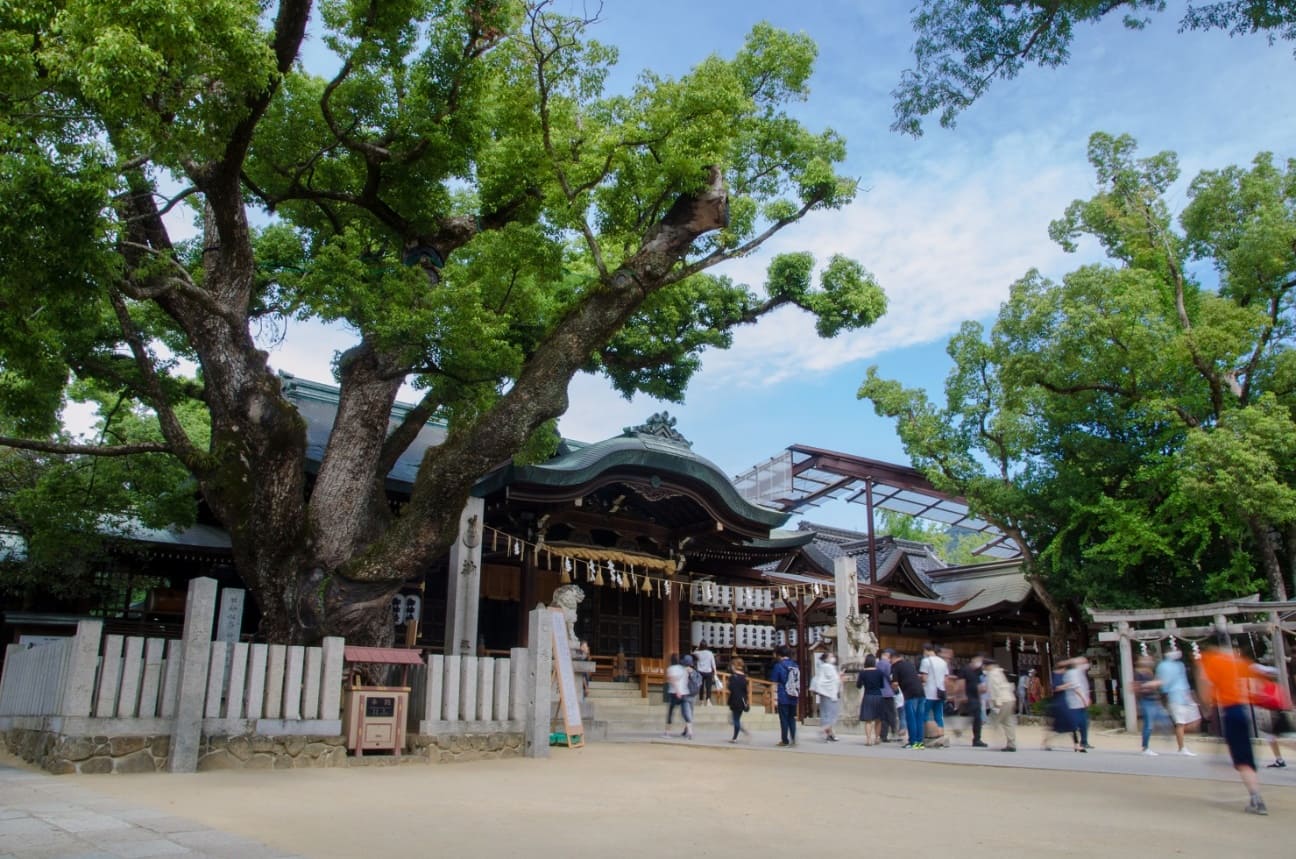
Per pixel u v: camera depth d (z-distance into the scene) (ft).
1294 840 21.33
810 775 34.35
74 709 29.30
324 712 34.30
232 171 36.55
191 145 30.09
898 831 21.74
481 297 45.78
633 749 45.47
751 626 88.53
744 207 47.47
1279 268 76.48
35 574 56.90
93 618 60.64
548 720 39.63
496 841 19.42
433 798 26.04
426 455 41.65
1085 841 20.74
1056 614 94.17
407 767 34.45
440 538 39.24
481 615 77.51
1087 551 82.23
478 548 57.57
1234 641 70.33
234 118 32.22
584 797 26.94
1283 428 68.49
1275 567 72.59
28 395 38.06
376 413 43.34
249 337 41.24
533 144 41.16
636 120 40.04
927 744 52.34
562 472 68.33
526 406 38.83
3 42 24.75
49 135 27.17
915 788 30.68
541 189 43.91
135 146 28.40
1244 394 78.69
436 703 36.83
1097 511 82.07
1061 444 89.20
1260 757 48.16
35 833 18.90
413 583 67.41
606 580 81.71
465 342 41.14
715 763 38.60
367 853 17.78
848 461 107.34
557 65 39.09
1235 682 26.61
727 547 86.84
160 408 42.68
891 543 111.24
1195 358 75.36
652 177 39.91
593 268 57.98
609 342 57.67
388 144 45.88
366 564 38.50
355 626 38.99
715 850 18.81
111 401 66.69
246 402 39.60
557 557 78.13
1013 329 86.84
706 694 78.33
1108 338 78.18
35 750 32.42
